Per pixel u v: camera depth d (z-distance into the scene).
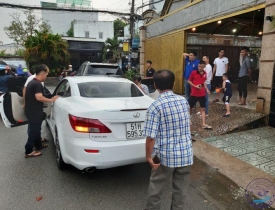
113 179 3.52
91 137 3.01
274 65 5.59
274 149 4.50
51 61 18.78
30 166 3.89
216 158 4.20
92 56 25.25
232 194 3.16
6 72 7.32
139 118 3.17
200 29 11.02
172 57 10.91
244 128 5.57
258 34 12.44
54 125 4.12
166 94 2.18
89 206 2.84
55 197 3.02
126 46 16.69
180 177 2.29
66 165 3.71
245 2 6.67
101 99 3.63
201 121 6.07
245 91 7.15
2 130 5.97
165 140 2.14
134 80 6.05
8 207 2.79
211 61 13.15
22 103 4.60
